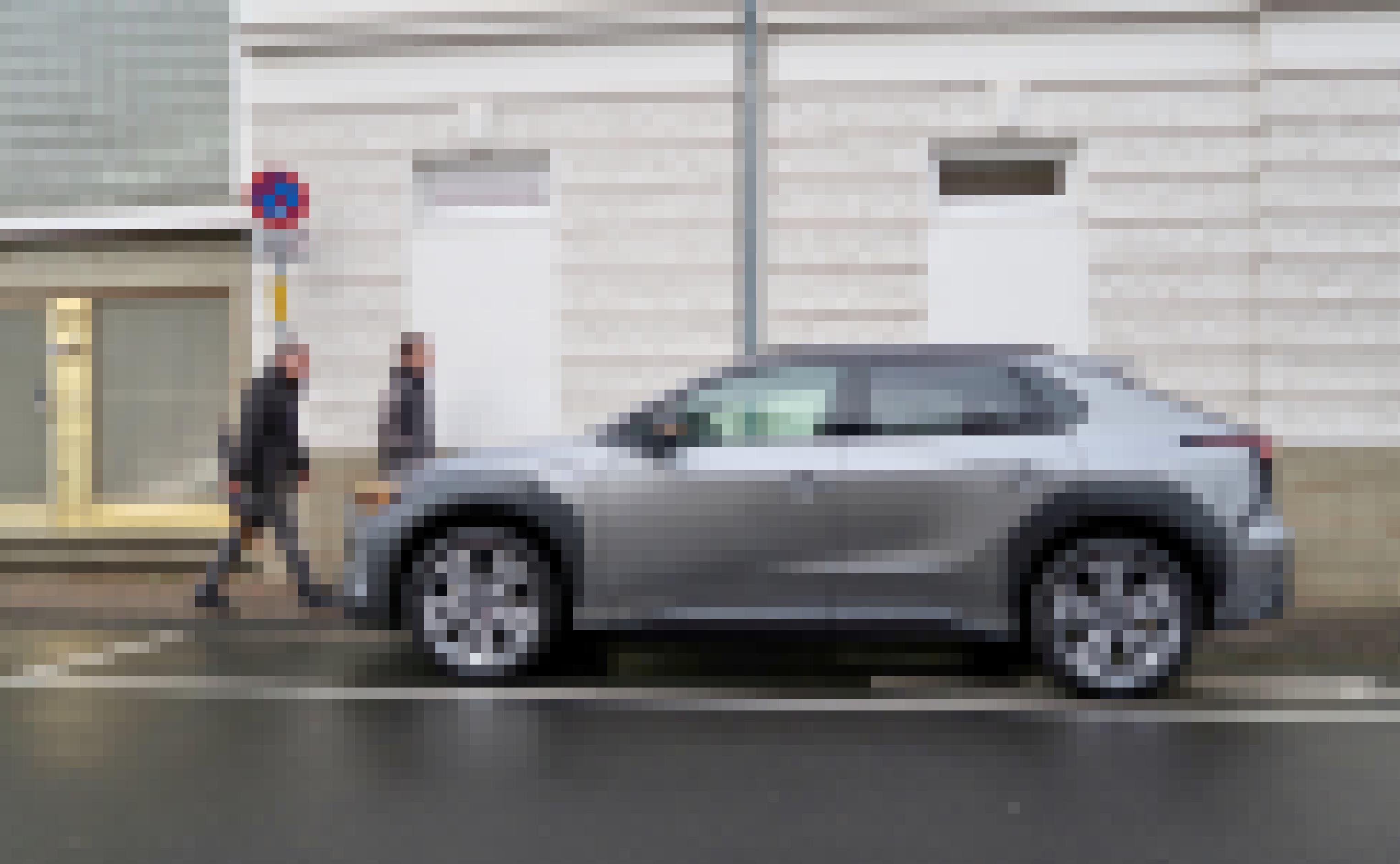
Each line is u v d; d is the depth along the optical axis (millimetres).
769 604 7047
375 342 13125
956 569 6949
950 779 5387
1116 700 6816
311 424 13086
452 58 13078
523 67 13047
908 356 7230
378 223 13133
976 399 7117
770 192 12891
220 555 9805
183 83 13406
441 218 13234
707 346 13000
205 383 13125
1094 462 6898
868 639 7020
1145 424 7027
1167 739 6027
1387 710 6637
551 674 7434
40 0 13555
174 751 5812
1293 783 5352
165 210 13078
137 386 13203
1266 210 12648
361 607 7273
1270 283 12664
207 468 13117
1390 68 12547
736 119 12945
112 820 4879
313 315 13141
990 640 6949
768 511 7055
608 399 13078
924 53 12797
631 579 7109
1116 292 12805
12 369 13305
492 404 13172
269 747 5875
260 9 13117
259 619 9500
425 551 7211
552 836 4703
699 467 7113
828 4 12812
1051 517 6879
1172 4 12672
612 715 6449
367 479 12828
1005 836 4707
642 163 13023
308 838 4688
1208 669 7723
